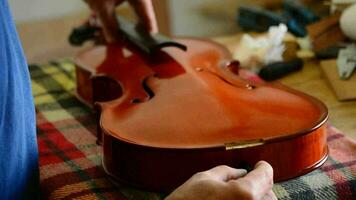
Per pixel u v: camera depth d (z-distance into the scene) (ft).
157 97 3.05
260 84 3.16
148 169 2.52
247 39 4.46
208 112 2.76
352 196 2.72
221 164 2.45
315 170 2.74
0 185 2.50
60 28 6.23
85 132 3.51
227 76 3.36
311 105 2.80
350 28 4.26
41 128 3.60
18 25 6.21
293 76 4.25
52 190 2.88
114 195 2.74
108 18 4.38
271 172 2.24
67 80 4.43
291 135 2.49
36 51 6.00
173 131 2.60
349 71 3.93
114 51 4.14
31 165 2.76
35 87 4.33
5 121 2.47
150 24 4.36
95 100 3.74
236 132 2.55
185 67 3.59
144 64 3.74
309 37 4.64
